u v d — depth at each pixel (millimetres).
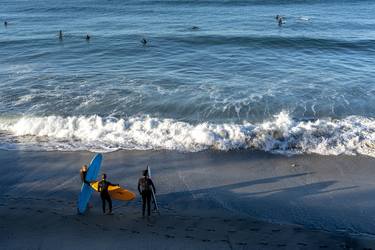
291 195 13867
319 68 27500
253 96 22297
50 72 26859
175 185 14492
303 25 45219
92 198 13719
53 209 12992
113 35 39375
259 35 37312
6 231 11789
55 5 67500
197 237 11562
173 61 29609
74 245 11180
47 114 20359
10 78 25547
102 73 26594
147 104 21422
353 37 37094
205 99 21938
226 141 17219
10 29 45406
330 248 11062
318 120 18656
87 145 17266
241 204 13383
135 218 12555
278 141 17203
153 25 46000
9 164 15797
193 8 60562
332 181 14680
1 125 19000
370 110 20500
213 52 32188
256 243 11289
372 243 11266
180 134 17844
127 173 15297
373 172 15203
